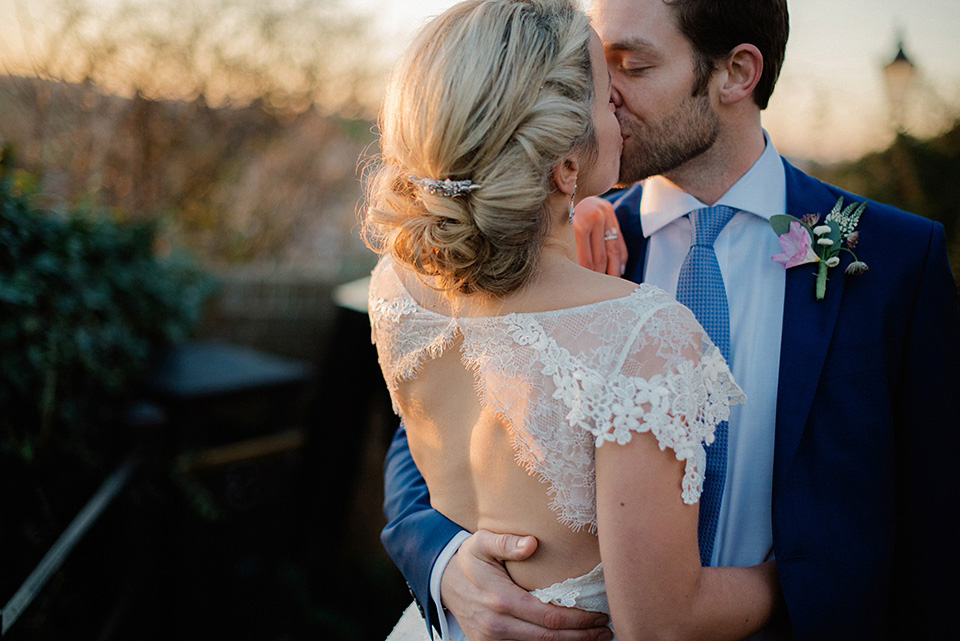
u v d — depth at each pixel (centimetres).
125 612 226
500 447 101
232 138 431
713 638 100
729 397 109
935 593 126
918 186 335
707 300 132
